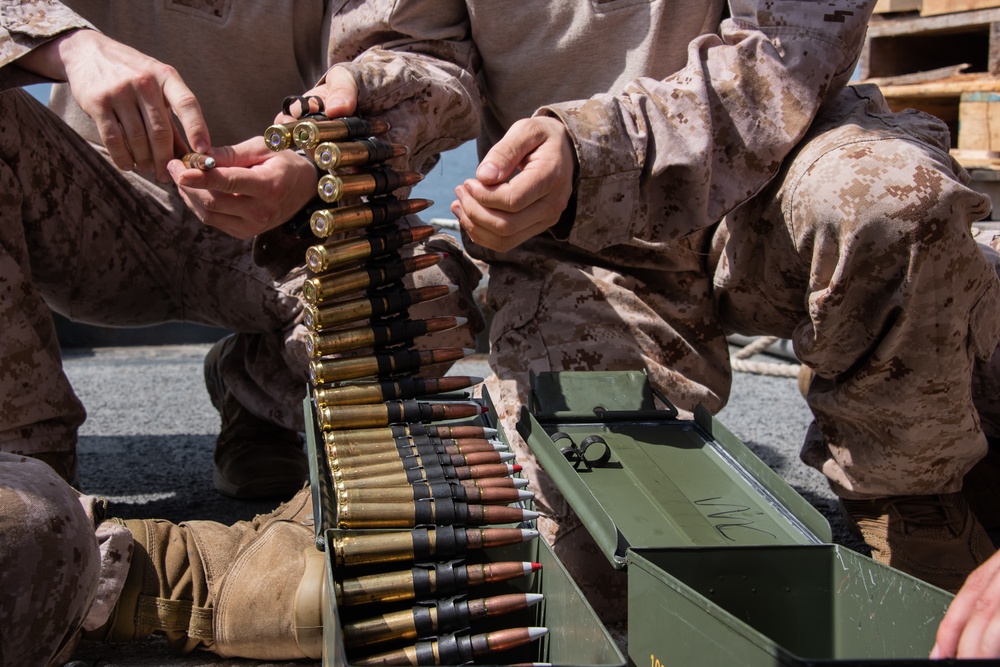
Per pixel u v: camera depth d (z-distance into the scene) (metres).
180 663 2.06
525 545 1.78
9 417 2.38
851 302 2.17
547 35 2.67
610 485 1.96
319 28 3.15
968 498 2.91
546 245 2.76
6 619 1.41
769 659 1.21
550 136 2.09
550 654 1.63
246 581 2.03
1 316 2.37
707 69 2.30
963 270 2.10
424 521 1.75
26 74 2.33
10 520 1.43
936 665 1.14
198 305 3.14
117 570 1.98
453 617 1.58
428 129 2.49
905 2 5.32
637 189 2.24
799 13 2.33
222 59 3.05
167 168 2.22
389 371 2.13
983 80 4.89
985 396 2.74
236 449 3.31
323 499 1.83
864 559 1.58
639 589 1.60
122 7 3.00
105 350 6.73
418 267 2.23
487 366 5.32
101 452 3.98
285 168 2.14
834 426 2.42
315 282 2.05
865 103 2.47
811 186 2.20
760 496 1.92
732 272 2.59
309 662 2.09
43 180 2.71
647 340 2.62
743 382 5.46
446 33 2.70
